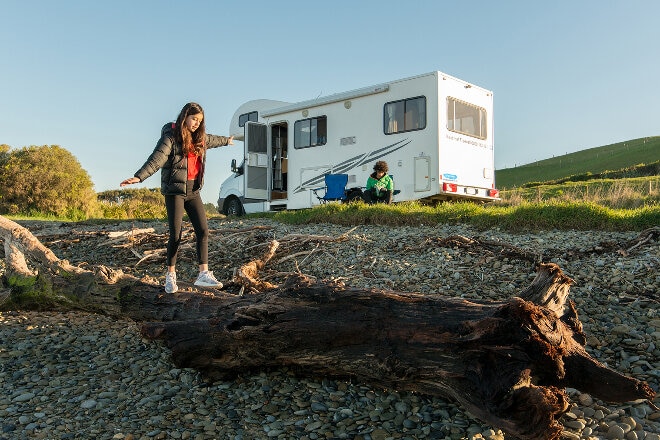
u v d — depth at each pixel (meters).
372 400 3.84
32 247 5.84
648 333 4.69
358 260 7.55
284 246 8.70
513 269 6.62
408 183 13.09
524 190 20.55
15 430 3.73
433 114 12.67
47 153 31.38
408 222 10.43
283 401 3.93
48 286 5.64
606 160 52.72
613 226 8.77
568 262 6.76
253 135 15.94
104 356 4.98
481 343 3.10
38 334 5.61
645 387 3.16
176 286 5.09
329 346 3.75
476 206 10.91
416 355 3.37
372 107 13.74
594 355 4.40
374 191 12.52
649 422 3.55
